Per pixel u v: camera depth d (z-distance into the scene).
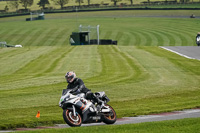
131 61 119.38
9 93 69.06
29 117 45.78
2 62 128.38
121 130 32.62
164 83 78.69
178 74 92.81
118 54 140.12
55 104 57.16
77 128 33.50
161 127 33.81
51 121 43.03
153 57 130.25
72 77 35.97
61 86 76.06
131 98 61.91
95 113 36.50
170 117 43.84
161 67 106.06
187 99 60.19
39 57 137.75
